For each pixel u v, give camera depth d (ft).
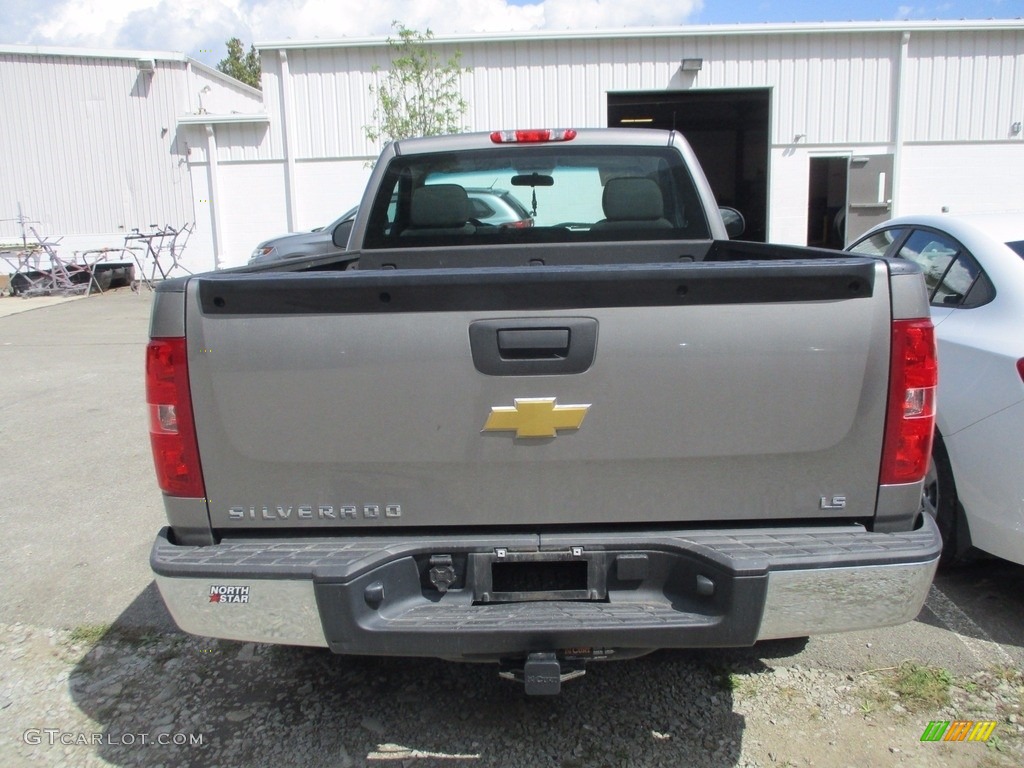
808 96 53.72
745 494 8.30
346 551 8.20
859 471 8.23
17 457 21.08
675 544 8.17
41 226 63.16
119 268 60.70
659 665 11.34
